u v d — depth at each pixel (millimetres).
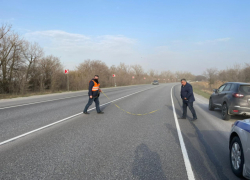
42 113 9172
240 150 3379
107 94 21047
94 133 5922
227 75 32688
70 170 3525
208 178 3338
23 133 5801
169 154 4367
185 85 8266
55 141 5109
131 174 3422
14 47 20938
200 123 7645
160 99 16406
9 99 15766
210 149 4734
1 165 3674
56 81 26703
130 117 8555
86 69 42062
